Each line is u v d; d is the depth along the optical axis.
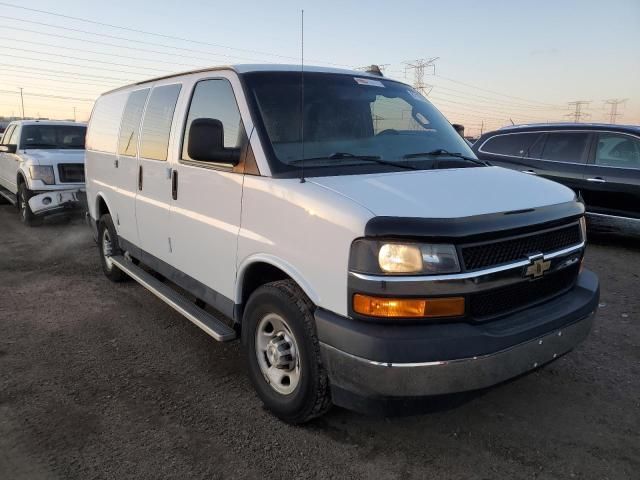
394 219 2.54
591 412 3.45
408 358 2.50
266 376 3.38
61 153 9.85
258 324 3.37
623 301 5.63
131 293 5.88
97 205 6.22
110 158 5.64
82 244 8.35
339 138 3.56
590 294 3.25
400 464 2.91
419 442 3.11
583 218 3.38
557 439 3.15
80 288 6.07
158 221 4.53
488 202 2.85
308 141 3.44
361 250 2.59
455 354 2.53
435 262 2.54
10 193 11.62
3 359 4.20
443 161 3.67
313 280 2.85
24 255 7.62
